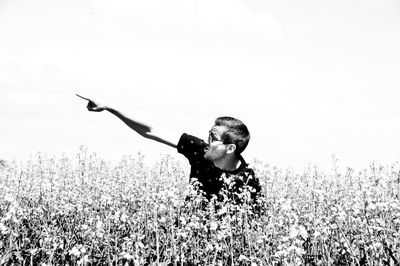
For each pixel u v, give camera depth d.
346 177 4.20
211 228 2.47
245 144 2.52
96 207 3.58
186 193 2.61
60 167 5.19
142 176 4.46
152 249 2.65
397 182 3.71
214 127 2.48
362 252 2.80
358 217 2.82
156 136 2.54
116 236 2.63
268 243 2.45
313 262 2.69
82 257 2.46
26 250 2.84
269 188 3.93
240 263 2.60
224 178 2.49
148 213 2.79
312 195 3.83
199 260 2.59
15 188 4.35
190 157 2.55
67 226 3.45
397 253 2.60
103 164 5.17
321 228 2.78
